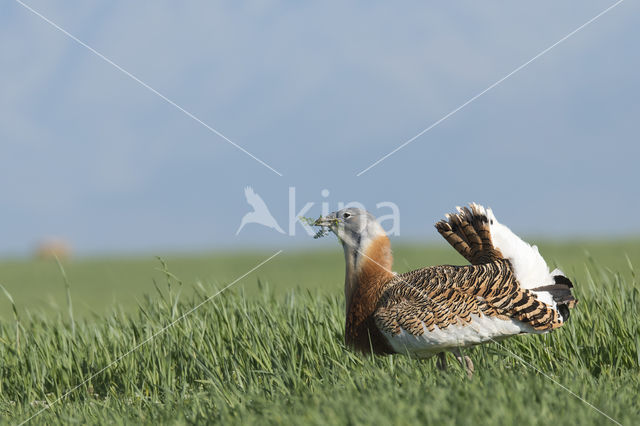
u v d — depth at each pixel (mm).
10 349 14656
